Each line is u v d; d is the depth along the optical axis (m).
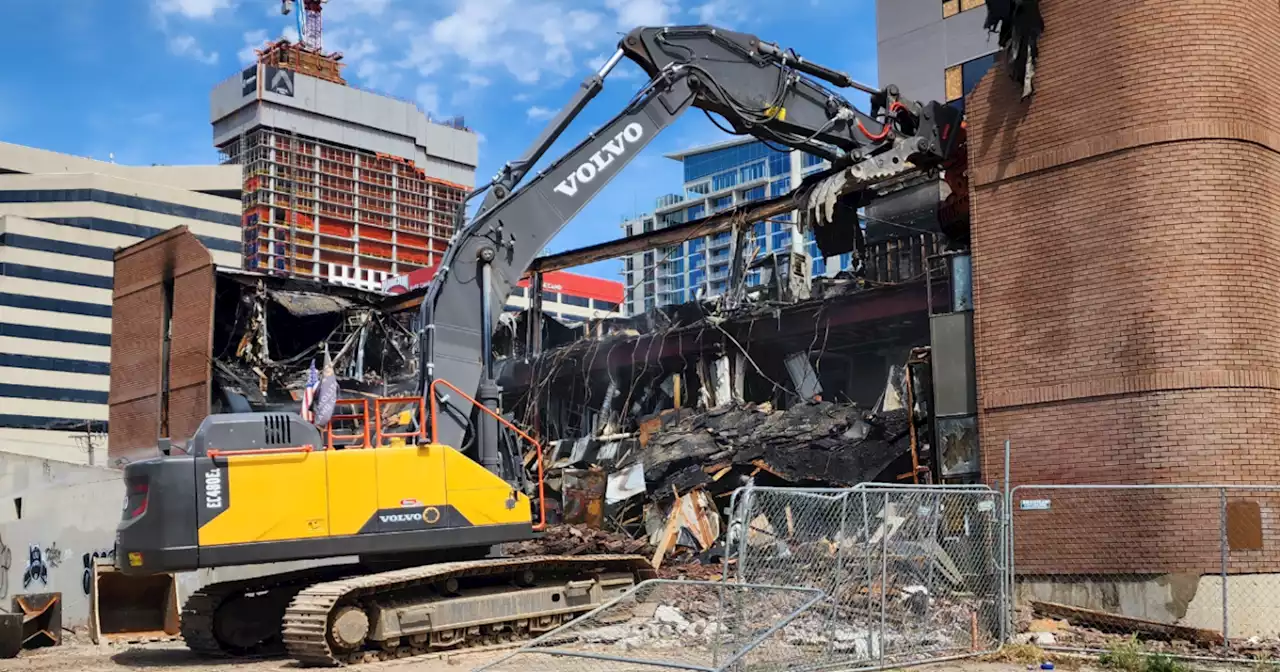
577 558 15.67
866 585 13.81
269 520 13.59
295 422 14.11
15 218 108.94
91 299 112.50
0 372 106.56
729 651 12.50
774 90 18.70
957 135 19.41
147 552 13.23
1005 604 13.80
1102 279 16.03
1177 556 15.03
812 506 14.73
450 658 13.69
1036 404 16.58
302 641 12.94
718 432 28.08
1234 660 12.76
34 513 22.92
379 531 14.03
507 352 41.19
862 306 29.34
